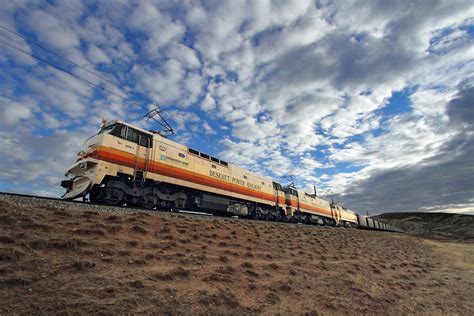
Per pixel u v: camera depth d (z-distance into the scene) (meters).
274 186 30.38
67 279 5.28
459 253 30.30
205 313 5.17
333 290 8.47
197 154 19.62
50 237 7.07
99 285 5.29
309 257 12.02
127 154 14.38
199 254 8.73
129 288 5.41
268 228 16.56
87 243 7.15
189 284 6.33
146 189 15.30
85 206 11.43
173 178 16.81
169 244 8.77
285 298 7.01
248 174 25.62
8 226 7.09
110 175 13.46
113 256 6.91
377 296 8.81
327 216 43.75
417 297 10.02
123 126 14.71
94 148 13.59
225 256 8.97
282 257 10.96
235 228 13.88
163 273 6.40
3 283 4.57
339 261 12.79
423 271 16.05
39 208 9.18
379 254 18.41
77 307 4.38
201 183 19.12
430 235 65.12
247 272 8.12
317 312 6.56
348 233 28.02
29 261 5.53
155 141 16.28
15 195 11.66
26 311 4.05
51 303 4.37
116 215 10.41
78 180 13.62
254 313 5.80
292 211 32.59
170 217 12.75
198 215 16.09
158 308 4.91
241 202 24.14
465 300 10.77
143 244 8.29
